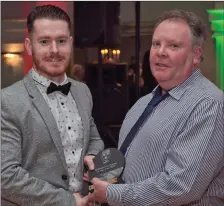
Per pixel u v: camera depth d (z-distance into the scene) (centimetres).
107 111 368
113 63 363
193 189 142
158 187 144
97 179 156
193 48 156
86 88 198
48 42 168
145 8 355
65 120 175
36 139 165
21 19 337
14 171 159
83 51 361
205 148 142
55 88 174
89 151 186
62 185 170
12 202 166
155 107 163
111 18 358
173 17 157
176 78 156
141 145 157
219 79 347
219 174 153
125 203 148
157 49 157
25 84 172
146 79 362
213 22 348
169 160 148
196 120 145
